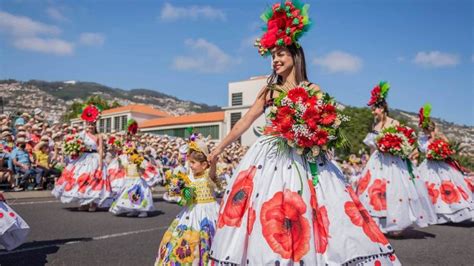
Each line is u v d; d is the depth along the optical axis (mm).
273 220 2523
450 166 8148
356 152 38031
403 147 6273
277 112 2863
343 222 2619
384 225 6348
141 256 4953
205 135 42688
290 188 2676
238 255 2578
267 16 3221
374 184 6465
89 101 9742
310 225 2547
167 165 17125
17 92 152000
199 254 4020
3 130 13094
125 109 51875
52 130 15680
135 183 8633
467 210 7746
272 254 2430
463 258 5055
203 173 4391
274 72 3246
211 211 4262
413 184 6492
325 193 2736
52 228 6840
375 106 6902
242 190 2783
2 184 11734
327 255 2527
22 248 5266
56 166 13367
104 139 9656
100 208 9930
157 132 47000
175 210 10023
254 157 2920
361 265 2531
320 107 2811
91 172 9141
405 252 5406
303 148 2775
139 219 8273
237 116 41062
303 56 3178
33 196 11008
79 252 5098
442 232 7207
